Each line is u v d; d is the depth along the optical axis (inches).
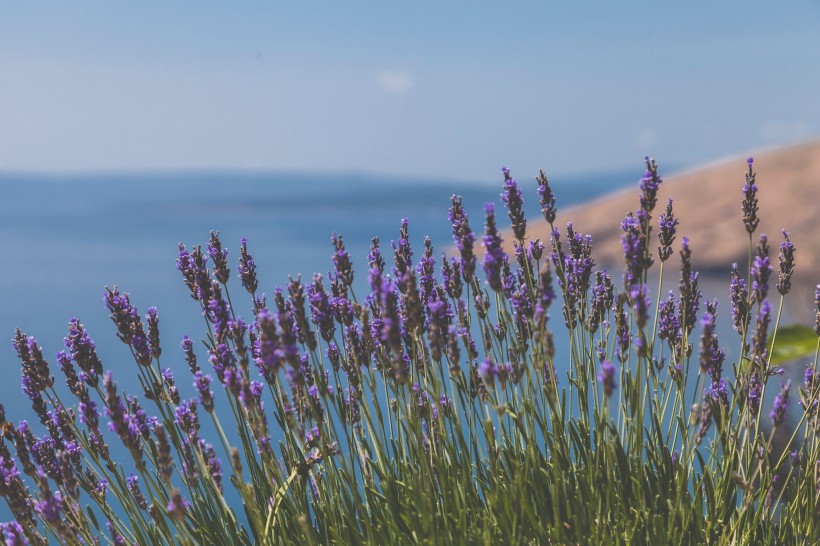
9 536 105.3
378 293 122.3
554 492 110.3
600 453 116.3
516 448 124.4
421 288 127.1
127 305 118.6
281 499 118.0
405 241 127.3
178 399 124.5
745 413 124.1
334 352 129.0
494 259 108.7
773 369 128.8
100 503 121.3
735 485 119.4
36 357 121.2
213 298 125.9
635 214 113.2
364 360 127.3
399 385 123.3
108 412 99.0
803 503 122.3
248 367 110.8
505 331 128.0
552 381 111.3
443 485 111.4
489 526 109.3
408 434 116.8
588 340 128.3
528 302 123.4
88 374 121.3
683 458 119.0
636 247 107.4
